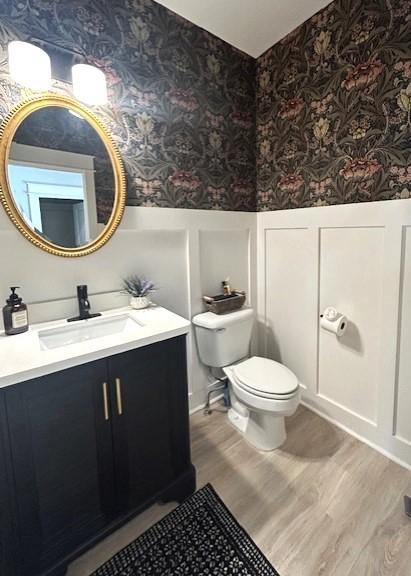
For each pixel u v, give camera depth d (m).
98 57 1.38
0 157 1.18
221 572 1.04
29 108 1.22
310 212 1.80
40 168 1.28
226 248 2.06
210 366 1.95
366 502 1.30
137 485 1.18
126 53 1.47
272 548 1.12
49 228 1.33
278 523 1.22
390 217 1.41
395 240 1.41
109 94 1.43
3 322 1.23
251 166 2.11
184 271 1.86
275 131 1.96
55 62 1.27
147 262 1.69
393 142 1.37
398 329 1.45
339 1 1.50
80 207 1.40
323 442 1.68
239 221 2.08
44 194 1.30
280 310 2.12
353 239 1.60
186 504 1.31
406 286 1.40
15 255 1.27
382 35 1.35
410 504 1.27
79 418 1.00
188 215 1.80
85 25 1.33
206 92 1.80
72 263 1.43
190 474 1.34
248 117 2.04
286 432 1.77
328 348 1.83
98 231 1.46
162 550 1.12
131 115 1.51
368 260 1.54
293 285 1.99
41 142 1.27
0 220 1.21
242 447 1.66
